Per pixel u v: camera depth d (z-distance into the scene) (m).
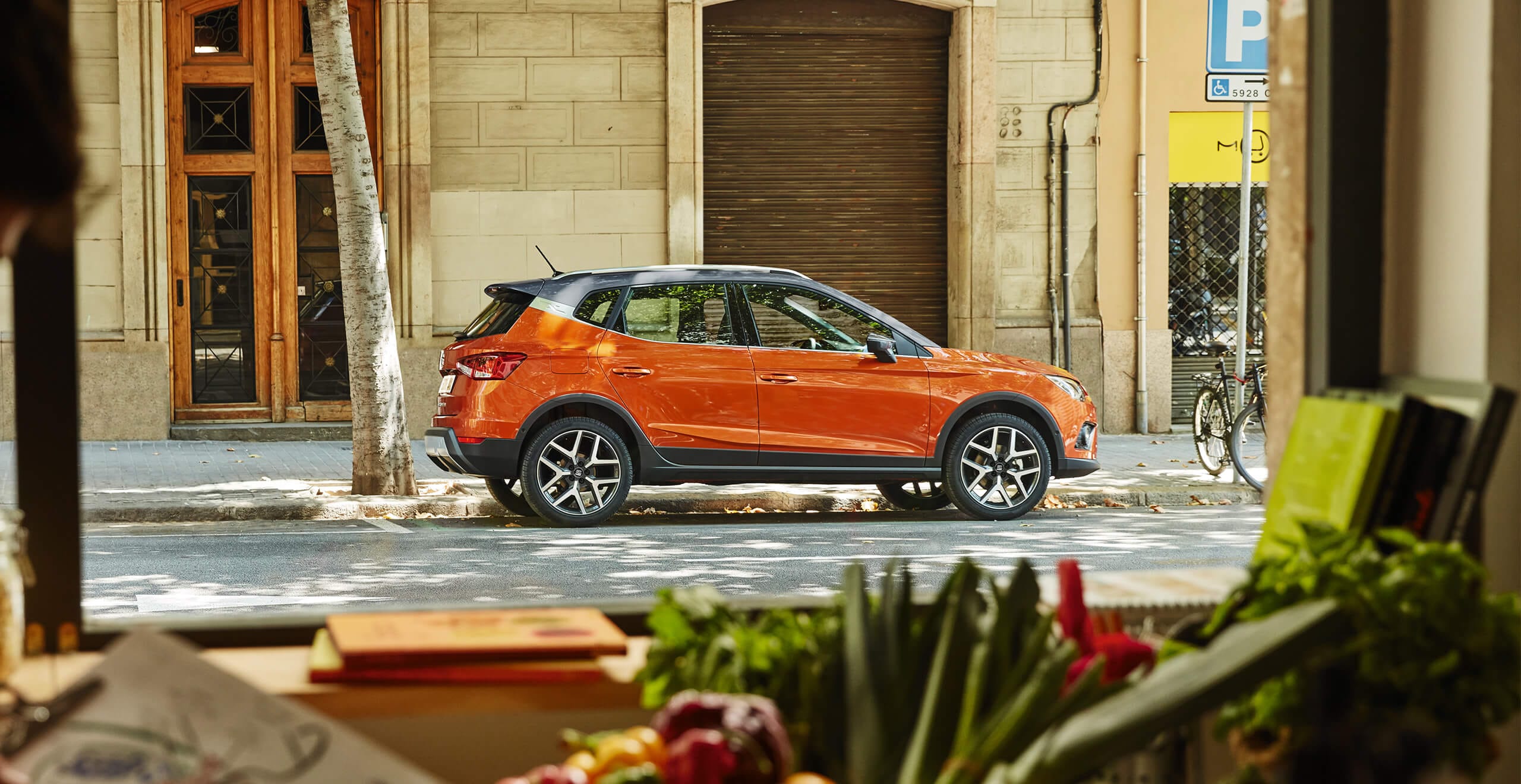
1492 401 1.77
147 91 14.88
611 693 1.69
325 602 7.23
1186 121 16.75
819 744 1.44
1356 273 2.09
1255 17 11.94
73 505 1.83
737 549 9.18
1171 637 1.70
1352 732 1.29
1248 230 12.53
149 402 15.12
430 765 1.67
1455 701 1.46
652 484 10.00
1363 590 1.50
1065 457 10.55
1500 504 1.96
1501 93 1.91
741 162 16.31
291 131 15.55
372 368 11.21
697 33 15.77
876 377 10.13
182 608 7.02
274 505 10.74
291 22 15.48
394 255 15.44
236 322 15.65
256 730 1.29
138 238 14.96
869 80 16.41
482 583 7.86
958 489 10.34
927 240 16.64
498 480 10.36
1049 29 16.41
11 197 1.02
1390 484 1.83
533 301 9.83
